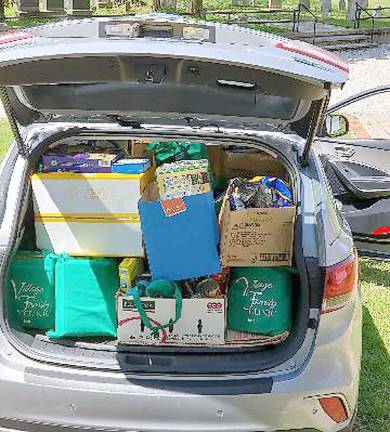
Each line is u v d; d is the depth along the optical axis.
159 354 3.01
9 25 18.47
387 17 21.73
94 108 3.25
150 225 3.12
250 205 3.25
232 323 3.13
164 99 3.16
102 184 3.27
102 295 3.22
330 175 5.68
